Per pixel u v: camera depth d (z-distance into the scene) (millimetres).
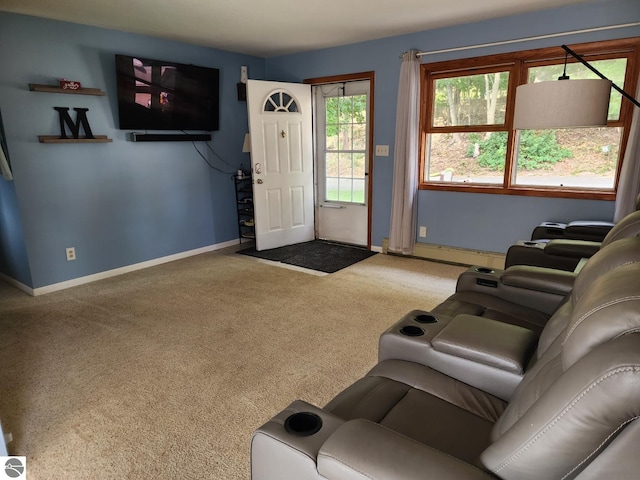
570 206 3672
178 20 3582
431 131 4328
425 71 4172
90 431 1918
